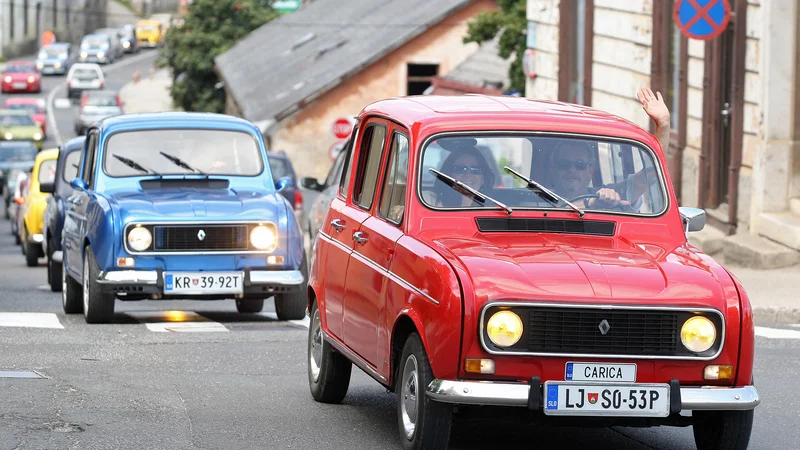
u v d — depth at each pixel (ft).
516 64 316.81
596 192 75.36
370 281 74.38
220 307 148.77
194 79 592.19
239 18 596.70
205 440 72.84
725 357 66.18
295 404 84.07
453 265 65.82
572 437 77.30
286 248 124.98
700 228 76.89
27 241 226.17
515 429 79.20
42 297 158.81
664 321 65.46
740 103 178.50
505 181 74.28
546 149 75.66
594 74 232.12
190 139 133.49
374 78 444.14
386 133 78.38
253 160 133.59
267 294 124.98
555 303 64.23
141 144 132.05
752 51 175.32
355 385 92.27
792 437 77.25
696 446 71.31
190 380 91.56
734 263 174.50
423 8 471.62
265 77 476.13
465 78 366.84
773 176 173.37
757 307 135.44
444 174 73.20
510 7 323.37
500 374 64.39
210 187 130.21
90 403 81.41
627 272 66.74
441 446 66.39
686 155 198.80
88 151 138.41
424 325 66.08
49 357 99.91
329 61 457.27
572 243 71.41
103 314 123.03
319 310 84.38
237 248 123.44
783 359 106.42
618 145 76.59
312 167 434.71
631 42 216.74
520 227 72.28
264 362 100.63
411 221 72.08
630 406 65.05
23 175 310.45
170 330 118.93
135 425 75.87
